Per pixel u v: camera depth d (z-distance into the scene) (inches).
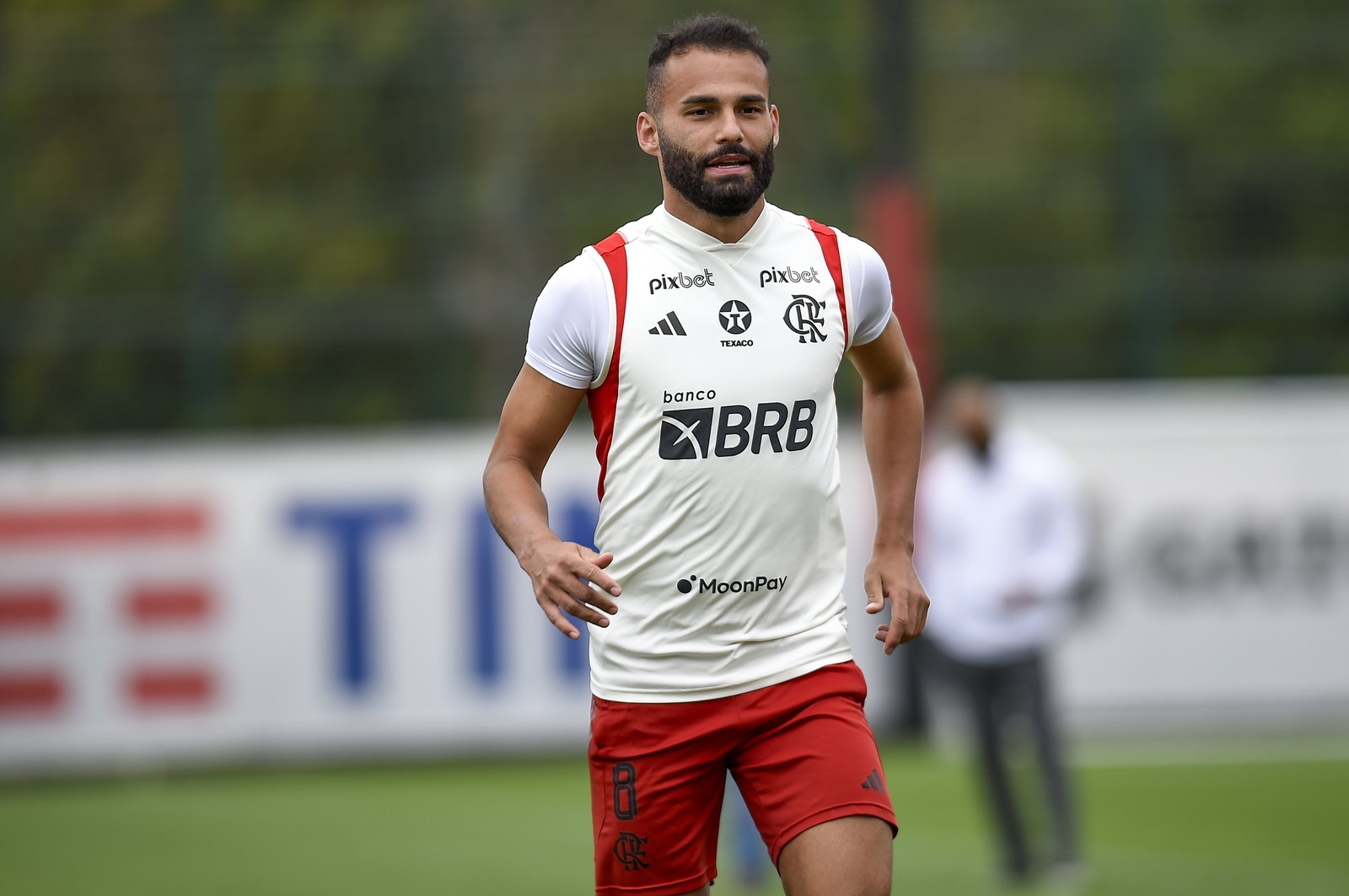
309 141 1940.2
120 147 1913.1
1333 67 2057.1
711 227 522.9
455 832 1295.5
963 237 2027.6
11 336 1876.2
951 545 1094.4
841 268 535.5
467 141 1953.7
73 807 1487.5
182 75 1921.8
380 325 1909.4
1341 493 1708.9
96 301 1900.8
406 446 1667.1
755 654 527.8
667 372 516.4
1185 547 1705.2
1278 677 1699.1
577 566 491.2
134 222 1910.7
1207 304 1957.4
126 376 1886.1
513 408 530.9
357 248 1940.2
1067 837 1056.8
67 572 1635.1
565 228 1967.3
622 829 540.4
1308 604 1704.0
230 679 1643.7
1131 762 1577.3
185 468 1652.3
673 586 523.8
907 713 1712.6
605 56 1967.3
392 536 1657.2
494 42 1957.4
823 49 2075.5
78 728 1631.4
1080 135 2020.2
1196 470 1710.1
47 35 1916.8
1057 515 1087.6
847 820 513.3
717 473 517.3
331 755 1647.4
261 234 1932.8
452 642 1653.5
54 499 1636.3
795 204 1990.7
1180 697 1696.6
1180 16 2369.6
